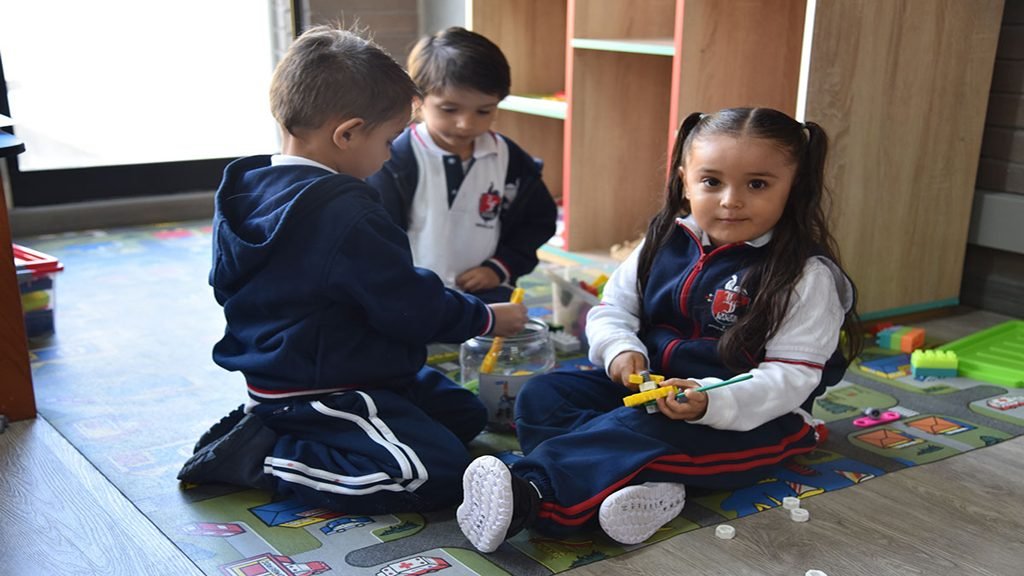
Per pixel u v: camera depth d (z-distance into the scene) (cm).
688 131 129
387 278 115
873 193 183
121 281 216
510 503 101
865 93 175
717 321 124
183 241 253
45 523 112
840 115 173
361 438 116
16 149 131
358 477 114
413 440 117
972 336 180
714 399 113
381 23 296
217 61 306
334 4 286
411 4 300
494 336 136
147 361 167
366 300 115
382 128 123
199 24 301
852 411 148
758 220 120
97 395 152
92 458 130
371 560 105
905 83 179
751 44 191
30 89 282
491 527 103
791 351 118
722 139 119
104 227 268
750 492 121
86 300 201
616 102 225
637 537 108
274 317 119
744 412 114
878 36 173
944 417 146
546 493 107
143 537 110
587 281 183
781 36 194
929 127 186
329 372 119
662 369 127
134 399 150
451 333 125
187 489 122
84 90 289
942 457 132
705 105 189
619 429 113
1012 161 194
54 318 180
